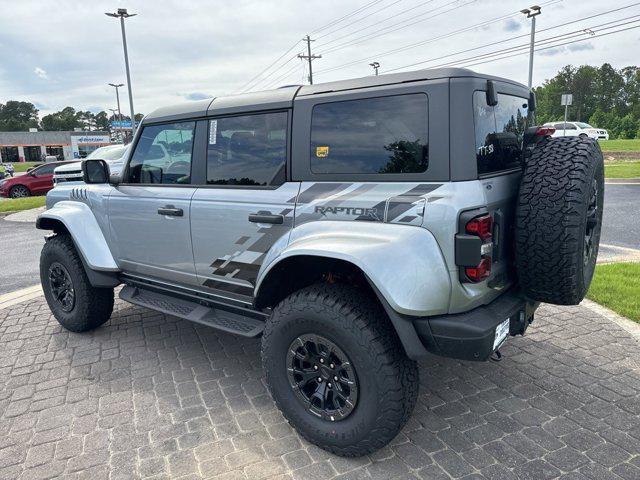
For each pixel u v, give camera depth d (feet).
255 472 8.57
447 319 7.86
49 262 14.97
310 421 9.03
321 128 9.16
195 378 12.02
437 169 7.84
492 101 8.34
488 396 10.71
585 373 11.51
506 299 8.83
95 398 11.21
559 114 322.96
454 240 7.60
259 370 12.37
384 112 8.41
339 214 8.68
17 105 537.65
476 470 8.41
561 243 7.95
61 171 52.54
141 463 8.90
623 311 14.76
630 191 42.86
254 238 10.06
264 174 10.05
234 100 10.63
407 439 9.34
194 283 11.83
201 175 11.27
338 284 8.82
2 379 12.28
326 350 8.64
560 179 8.02
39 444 9.57
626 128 227.81
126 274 13.76
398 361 8.14
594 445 8.95
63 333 15.21
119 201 13.02
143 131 12.63
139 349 13.82
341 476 8.39
